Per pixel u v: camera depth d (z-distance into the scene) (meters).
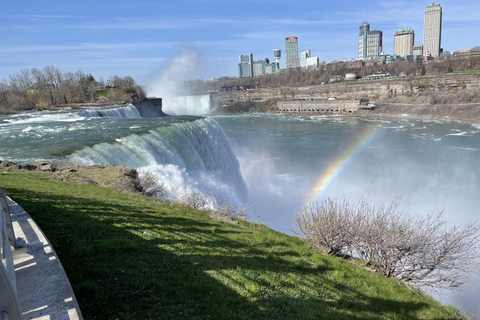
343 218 12.13
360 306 7.80
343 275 9.50
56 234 7.83
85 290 5.57
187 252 8.26
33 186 13.76
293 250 10.89
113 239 7.88
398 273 11.26
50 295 4.56
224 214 15.58
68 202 11.36
